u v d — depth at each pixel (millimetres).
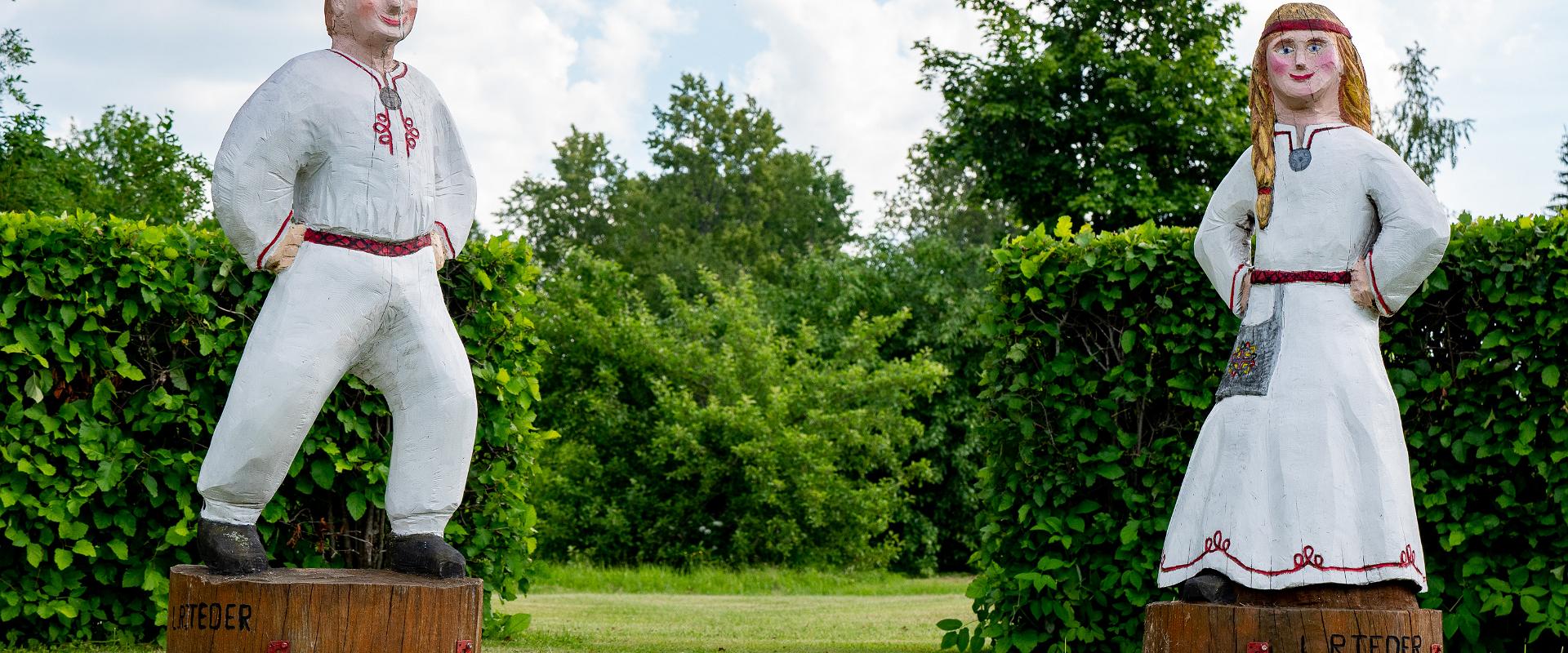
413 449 5031
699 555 17938
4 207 19625
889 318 20531
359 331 4836
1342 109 5008
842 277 24375
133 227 7086
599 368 19797
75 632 7184
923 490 23125
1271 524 4672
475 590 4871
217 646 4586
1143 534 7008
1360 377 4723
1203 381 6949
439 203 5199
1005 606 7277
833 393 19062
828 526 18250
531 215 42656
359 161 4824
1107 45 23984
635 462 19453
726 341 20188
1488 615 6738
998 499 7340
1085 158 23359
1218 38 23438
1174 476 7008
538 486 18922
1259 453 4738
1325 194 4852
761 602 12969
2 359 6828
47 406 6988
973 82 24062
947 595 14961
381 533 7539
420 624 4727
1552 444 6543
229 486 4754
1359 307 4832
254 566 4832
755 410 18047
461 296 7559
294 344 4699
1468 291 6621
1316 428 4668
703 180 41625
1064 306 7152
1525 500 6645
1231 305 5129
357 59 4965
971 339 23047
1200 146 23016
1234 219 5188
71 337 6949
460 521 7738
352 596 4660
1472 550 6723
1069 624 7047
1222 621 4598
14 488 6852
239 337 7172
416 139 5008
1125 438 7020
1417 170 25094
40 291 6793
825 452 18156
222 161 4695
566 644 7941
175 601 4746
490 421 7707
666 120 42719
